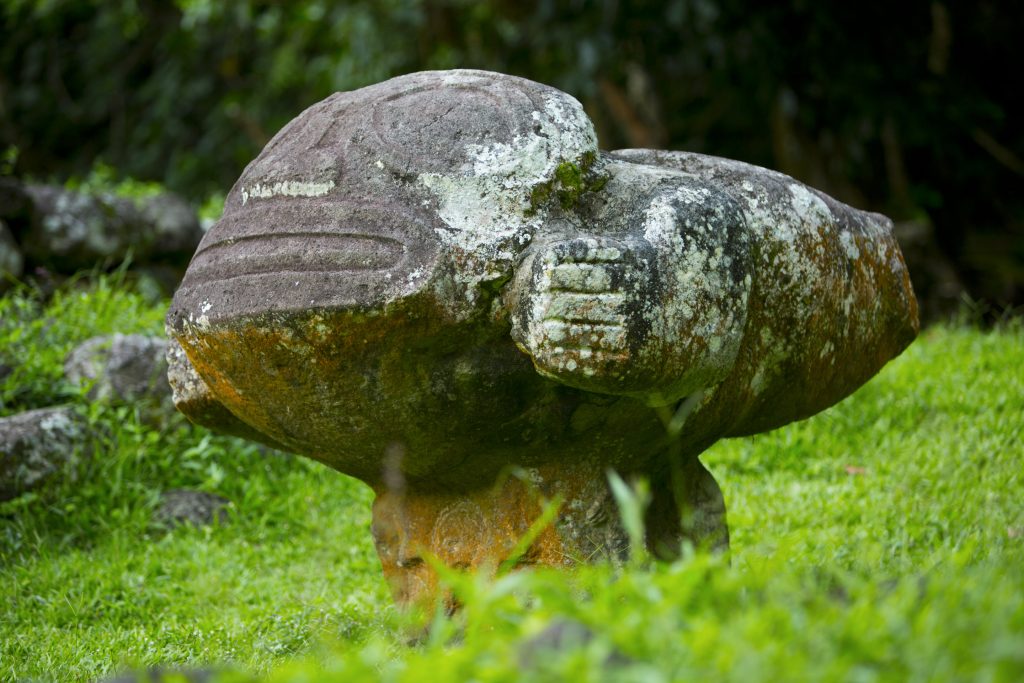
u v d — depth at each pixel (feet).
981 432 45.14
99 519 42.96
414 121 26.37
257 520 44.55
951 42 81.20
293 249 25.61
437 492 29.53
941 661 15.12
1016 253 82.89
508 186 25.71
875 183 84.48
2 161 60.54
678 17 73.51
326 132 27.07
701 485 31.04
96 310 52.75
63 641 33.99
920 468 43.47
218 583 39.34
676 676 14.85
